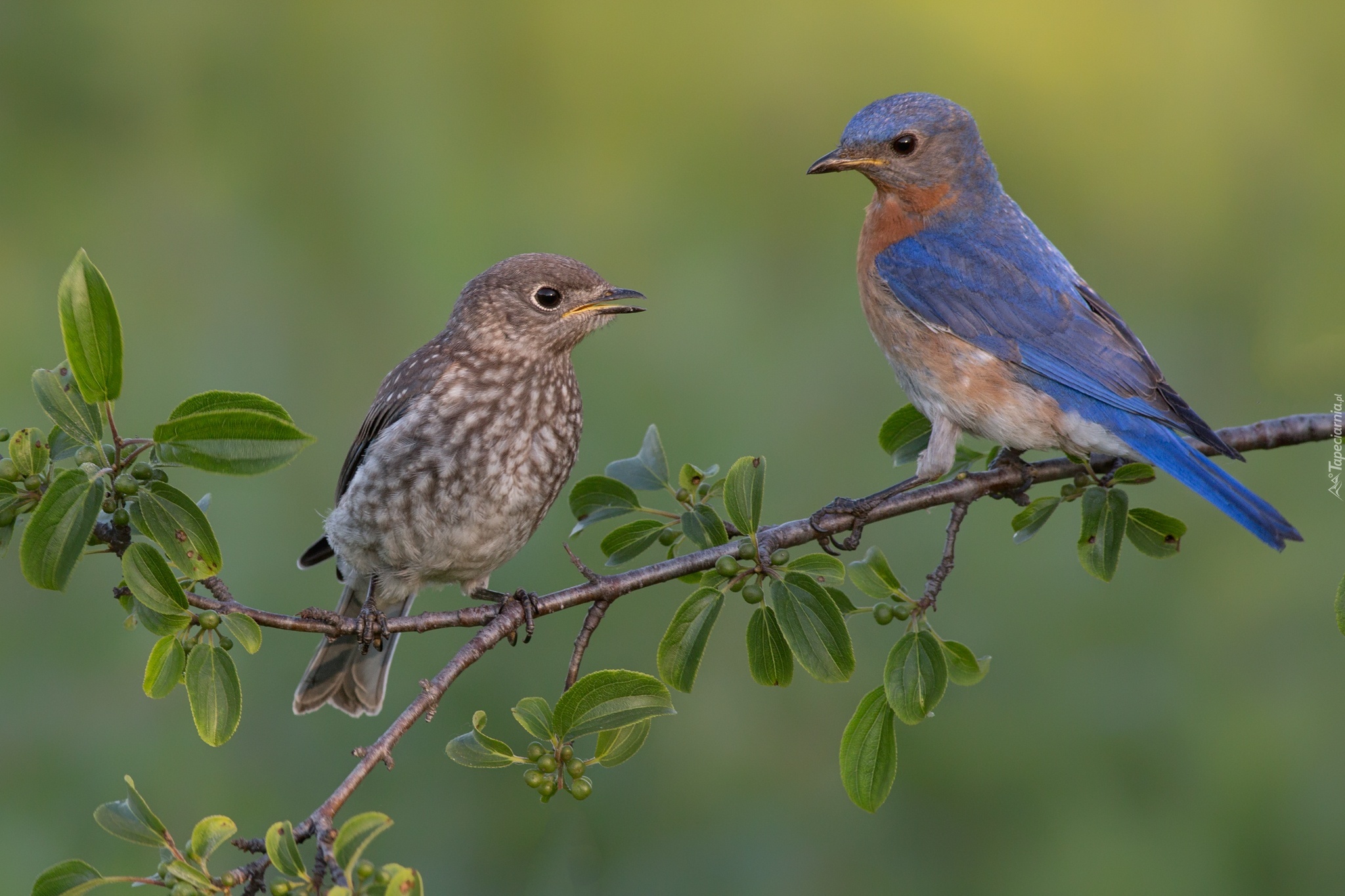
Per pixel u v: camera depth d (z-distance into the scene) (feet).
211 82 50.83
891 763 24.23
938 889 39.68
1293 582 41.70
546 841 39.50
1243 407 46.91
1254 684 40.86
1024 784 40.29
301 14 51.29
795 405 44.60
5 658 39.17
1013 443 32.40
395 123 50.96
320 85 51.16
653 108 52.54
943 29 53.67
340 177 50.14
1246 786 39.24
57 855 37.04
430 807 39.34
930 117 34.35
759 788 40.78
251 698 39.68
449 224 49.01
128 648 39.88
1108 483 28.14
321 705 33.55
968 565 41.91
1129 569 42.04
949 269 33.09
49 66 49.60
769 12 53.62
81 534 20.95
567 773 22.88
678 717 41.57
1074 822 39.52
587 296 32.81
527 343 32.40
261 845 20.53
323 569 41.04
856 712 24.34
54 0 49.55
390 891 18.57
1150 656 40.98
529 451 32.30
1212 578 42.19
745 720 41.60
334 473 44.21
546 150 51.90
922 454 32.94
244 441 21.83
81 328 21.35
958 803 40.73
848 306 47.32
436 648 40.47
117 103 50.08
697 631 24.34
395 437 31.45
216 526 40.73
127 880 20.04
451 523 31.68
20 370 45.60
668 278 48.32
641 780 40.86
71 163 49.60
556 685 39.81
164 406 44.86
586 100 52.44
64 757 38.32
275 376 46.14
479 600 33.35
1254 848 39.04
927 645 24.12
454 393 31.78
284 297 47.65
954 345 32.53
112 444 22.70
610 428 43.27
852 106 52.47
